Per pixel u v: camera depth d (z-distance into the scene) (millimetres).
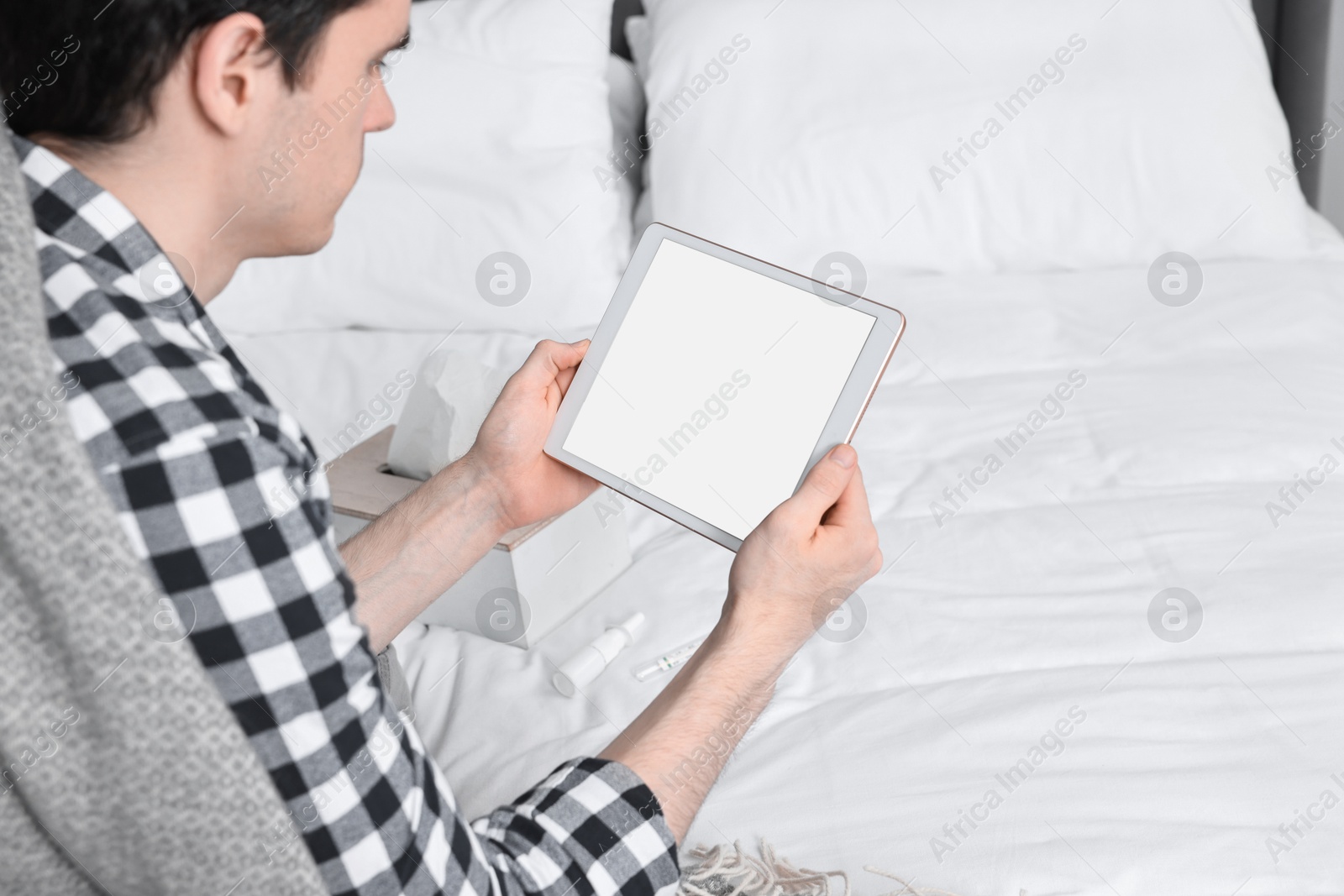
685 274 946
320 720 543
